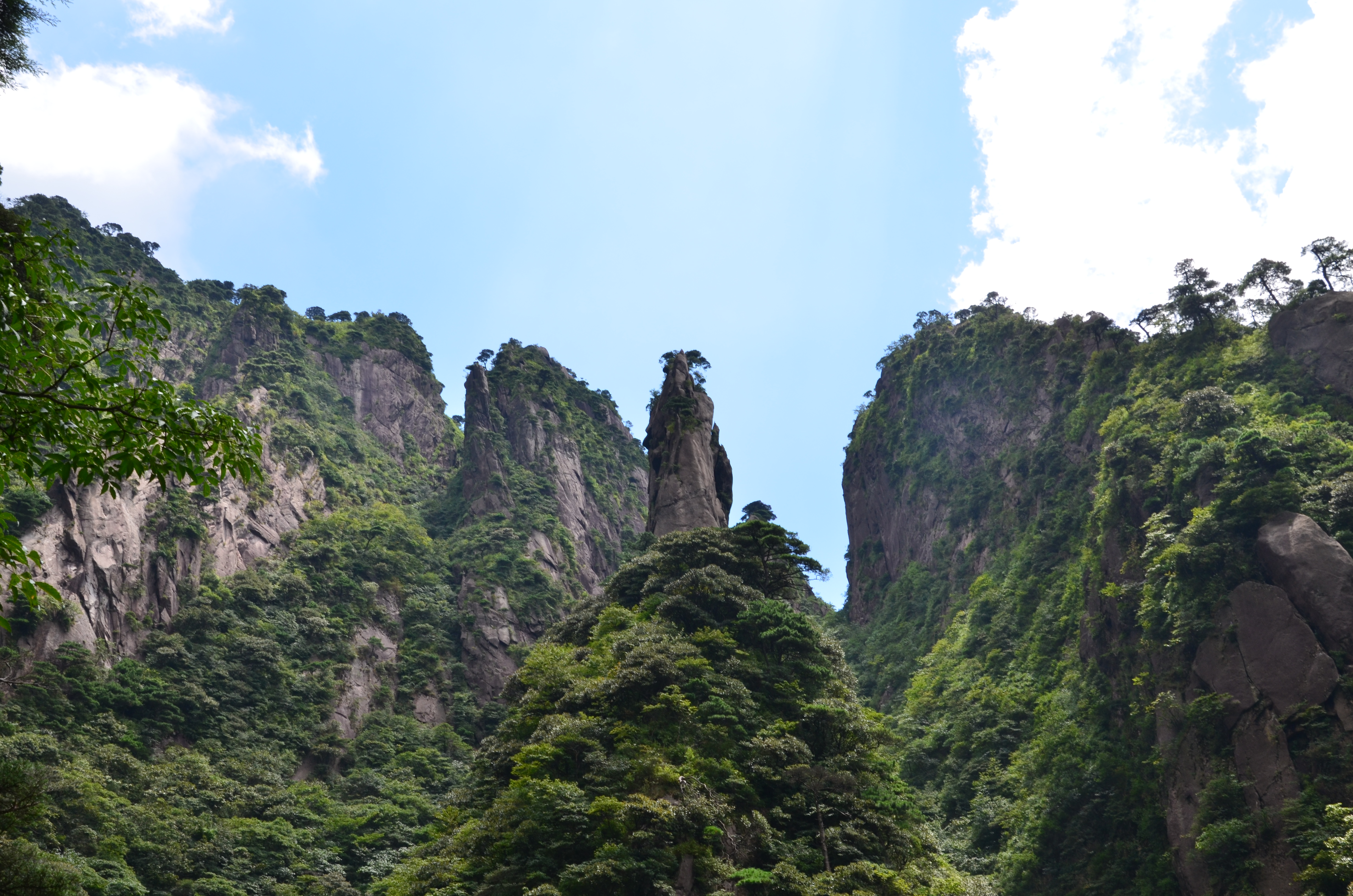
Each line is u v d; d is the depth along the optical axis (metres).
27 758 64.94
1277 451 80.69
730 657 57.72
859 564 164.12
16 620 81.19
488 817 49.41
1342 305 97.50
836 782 47.94
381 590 123.06
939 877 45.88
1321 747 65.19
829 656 63.38
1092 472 113.50
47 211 151.88
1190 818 70.06
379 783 91.12
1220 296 112.81
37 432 12.93
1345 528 75.12
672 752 48.12
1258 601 73.25
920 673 117.12
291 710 96.31
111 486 13.32
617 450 186.62
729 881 42.12
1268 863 63.28
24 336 13.07
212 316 167.25
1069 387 129.50
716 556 68.75
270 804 79.88
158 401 13.27
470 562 135.12
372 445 160.38
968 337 156.62
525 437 163.25
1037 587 109.31
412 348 187.00
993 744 91.94
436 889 47.62
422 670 115.25
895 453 161.50
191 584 102.50
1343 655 68.31
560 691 59.28
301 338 167.50
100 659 86.56
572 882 41.44
